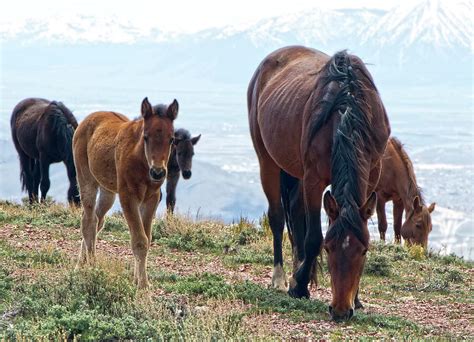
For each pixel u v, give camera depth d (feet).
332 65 38.81
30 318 31.99
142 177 39.27
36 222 59.31
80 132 44.50
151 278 42.37
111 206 44.62
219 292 39.04
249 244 58.34
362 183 35.35
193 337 28.27
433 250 67.51
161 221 60.03
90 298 33.88
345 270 33.42
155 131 38.11
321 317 35.88
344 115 35.88
